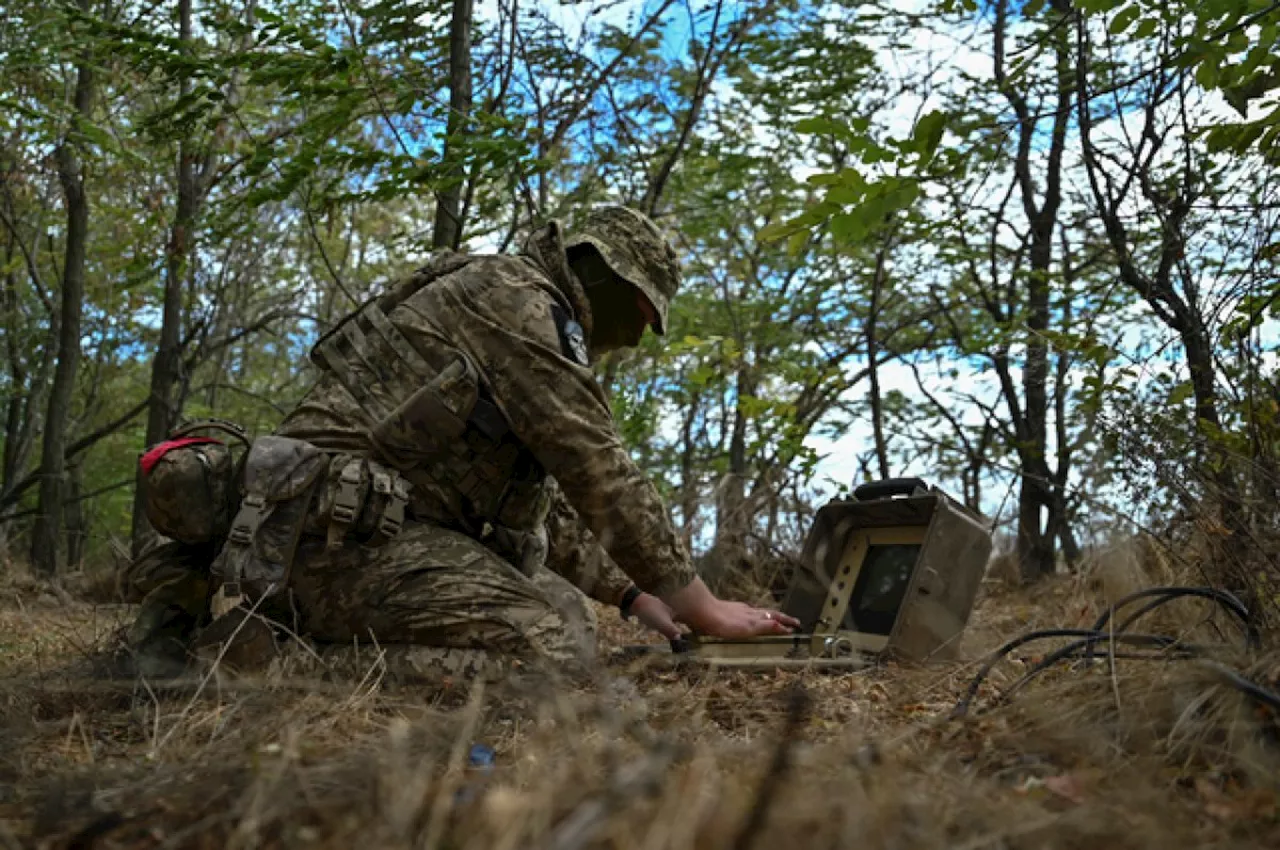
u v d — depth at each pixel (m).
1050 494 6.38
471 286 3.14
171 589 3.07
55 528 9.12
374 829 1.43
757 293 10.57
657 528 3.14
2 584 6.80
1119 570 3.57
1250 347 3.30
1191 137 3.54
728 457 10.55
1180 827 1.45
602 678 2.46
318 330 13.78
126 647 2.90
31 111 7.95
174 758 2.00
